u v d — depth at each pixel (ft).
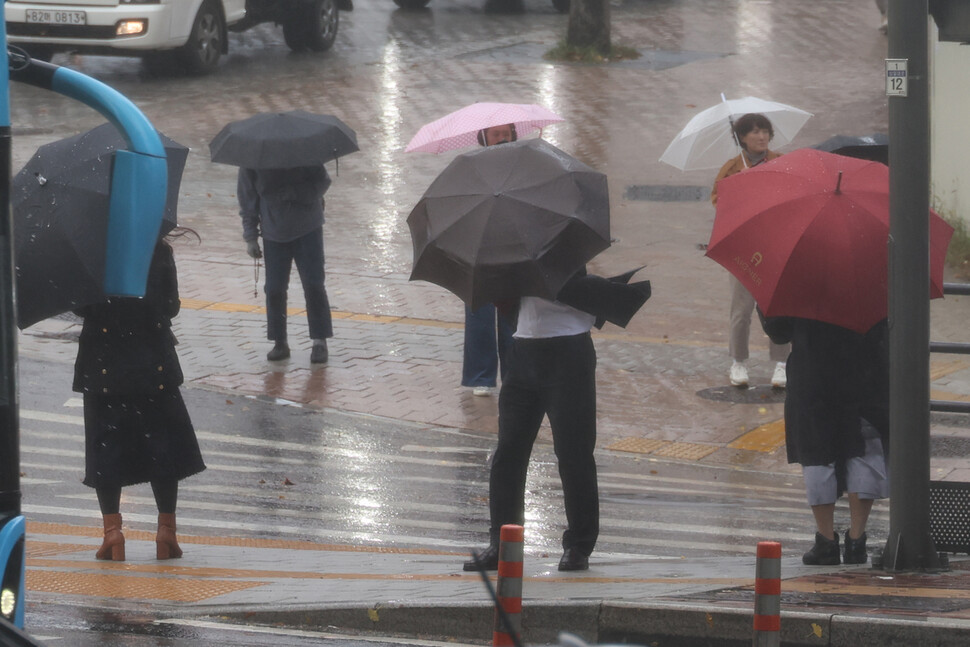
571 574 75.36
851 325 72.08
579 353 74.28
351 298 163.94
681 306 161.27
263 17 308.19
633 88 286.46
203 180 216.74
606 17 316.40
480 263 69.36
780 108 135.64
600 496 106.11
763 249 72.08
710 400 131.64
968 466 112.47
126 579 75.36
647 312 159.12
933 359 141.49
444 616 65.26
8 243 44.34
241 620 67.05
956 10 71.36
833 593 66.08
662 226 193.88
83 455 113.39
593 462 75.97
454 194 71.20
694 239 187.93
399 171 224.53
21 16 264.72
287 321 153.48
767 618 51.65
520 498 77.46
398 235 191.31
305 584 74.02
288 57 312.71
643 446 119.65
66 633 62.28
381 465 112.88
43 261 72.33
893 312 72.18
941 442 118.83
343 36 339.77
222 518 97.30
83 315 79.82
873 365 75.72
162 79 284.00
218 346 145.28
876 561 75.41
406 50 323.16
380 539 92.89
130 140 46.19
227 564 81.61
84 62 298.76
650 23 361.92
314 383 134.41
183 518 96.94
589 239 70.38
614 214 199.72
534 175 71.15
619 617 63.26
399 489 106.73
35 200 73.15
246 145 131.54
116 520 82.23
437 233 70.74
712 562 82.48
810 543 93.61
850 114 262.26
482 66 306.14
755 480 112.06
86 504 100.94
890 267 71.20
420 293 167.02
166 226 78.59
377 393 132.05
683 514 101.50
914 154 70.54
